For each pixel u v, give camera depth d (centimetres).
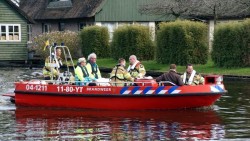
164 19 8838
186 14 7831
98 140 2602
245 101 3706
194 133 2731
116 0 8631
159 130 2806
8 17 8169
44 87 3472
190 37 6106
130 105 3378
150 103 3366
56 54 3744
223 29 5788
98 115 3234
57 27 9250
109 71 6334
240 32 5672
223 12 7481
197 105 3409
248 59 5666
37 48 7756
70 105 3447
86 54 7625
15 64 7800
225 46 5769
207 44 6197
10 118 3156
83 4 8762
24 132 2778
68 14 8856
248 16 7781
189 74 3494
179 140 2592
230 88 4419
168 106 3384
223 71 5544
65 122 3028
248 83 4794
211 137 2644
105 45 7519
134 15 8750
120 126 2909
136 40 6781
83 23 8769
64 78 3603
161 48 6394
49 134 2731
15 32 8225
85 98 3412
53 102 3469
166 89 3341
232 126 2891
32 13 9619
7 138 2648
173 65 3422
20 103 3547
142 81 3431
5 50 8175
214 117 3142
